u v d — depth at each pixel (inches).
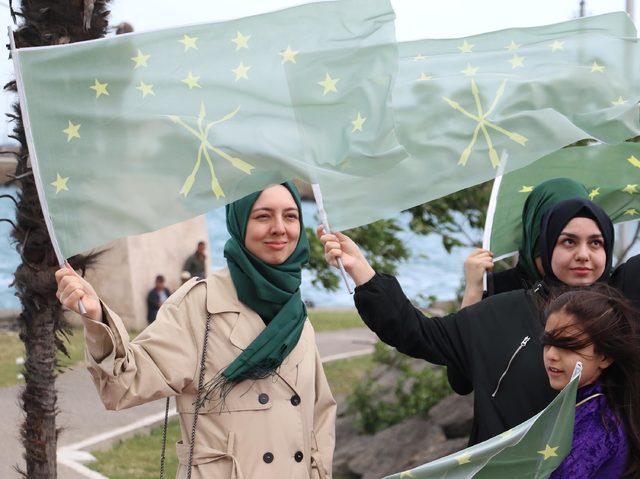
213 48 152.4
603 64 174.7
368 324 157.9
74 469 306.8
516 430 129.3
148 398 145.0
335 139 155.4
